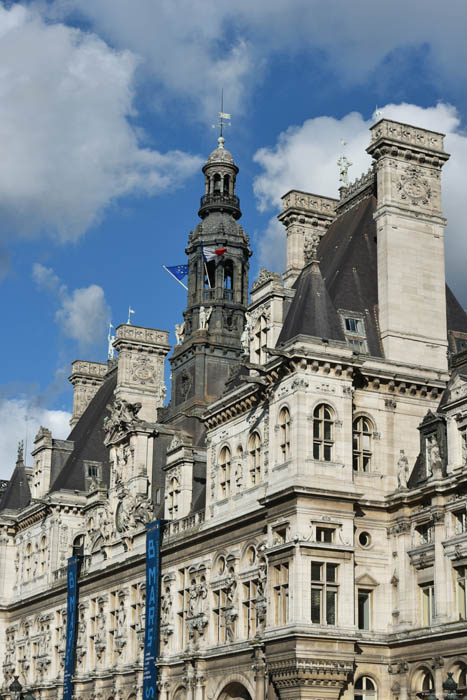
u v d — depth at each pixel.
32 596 106.69
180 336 100.00
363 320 71.81
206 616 74.44
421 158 75.44
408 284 72.75
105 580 92.19
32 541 110.81
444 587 61.38
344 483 64.62
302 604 61.47
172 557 80.88
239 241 100.56
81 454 108.44
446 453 64.12
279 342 68.06
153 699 77.88
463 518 61.34
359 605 65.25
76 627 94.12
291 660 61.16
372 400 68.81
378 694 63.84
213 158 103.62
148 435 91.50
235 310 98.06
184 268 102.44
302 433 64.31
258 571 68.12
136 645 85.19
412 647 62.97
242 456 73.12
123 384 105.00
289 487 63.16
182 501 82.38
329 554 63.03
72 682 92.88
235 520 71.44
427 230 74.44
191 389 94.38
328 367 65.81
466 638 58.84
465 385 62.84
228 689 70.81
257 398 71.56
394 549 65.94
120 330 105.94
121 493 92.12
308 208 88.19
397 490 65.75
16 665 109.38
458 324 76.81
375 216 74.75
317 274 69.62
